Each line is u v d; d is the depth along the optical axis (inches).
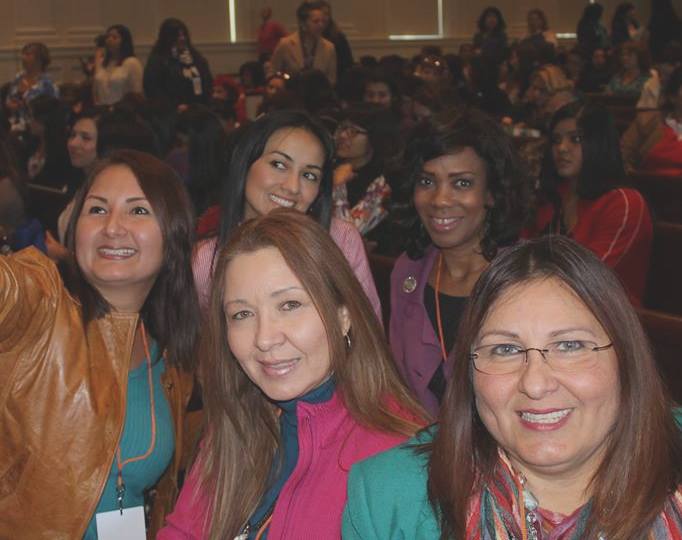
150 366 90.9
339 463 73.4
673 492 58.6
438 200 103.0
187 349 92.3
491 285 60.4
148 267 88.0
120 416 85.0
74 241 88.0
